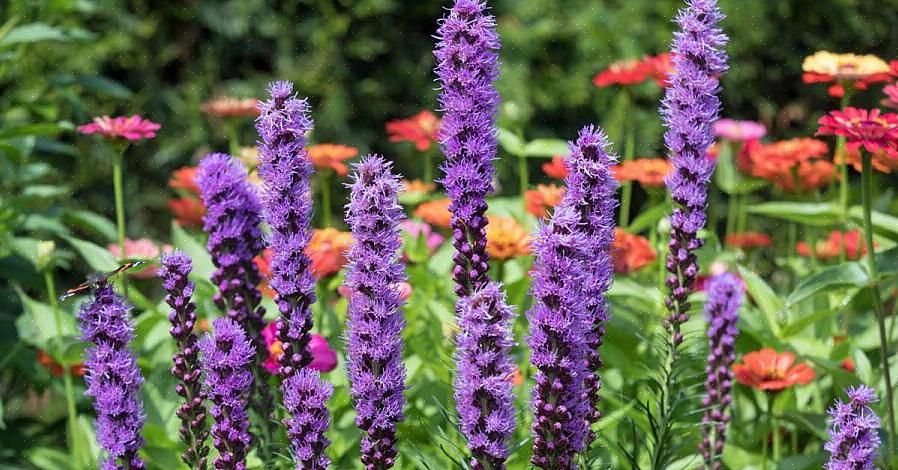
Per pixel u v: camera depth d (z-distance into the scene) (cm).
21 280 475
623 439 305
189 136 995
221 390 222
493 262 397
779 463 344
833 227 546
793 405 377
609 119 1029
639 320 394
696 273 256
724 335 266
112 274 216
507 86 1025
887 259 300
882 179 867
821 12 1132
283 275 231
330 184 899
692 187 248
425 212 426
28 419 490
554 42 1067
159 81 1014
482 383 192
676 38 244
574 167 216
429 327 385
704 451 268
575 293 203
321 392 220
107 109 988
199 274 377
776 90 1144
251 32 1037
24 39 473
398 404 217
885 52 1167
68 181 909
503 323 192
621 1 1085
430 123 517
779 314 408
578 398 211
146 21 1000
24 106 527
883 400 349
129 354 215
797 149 472
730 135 502
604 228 217
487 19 224
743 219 532
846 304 373
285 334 233
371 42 1049
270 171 229
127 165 970
